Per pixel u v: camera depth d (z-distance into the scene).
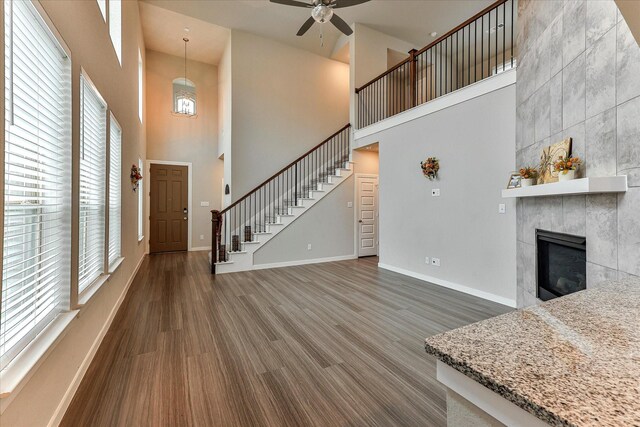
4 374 1.14
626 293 1.19
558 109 2.50
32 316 1.44
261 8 5.68
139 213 5.68
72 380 1.80
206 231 7.55
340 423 1.59
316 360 2.22
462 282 3.96
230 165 6.08
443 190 4.23
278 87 6.58
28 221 1.47
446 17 6.03
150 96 6.95
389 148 5.23
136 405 1.73
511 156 3.40
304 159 6.85
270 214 6.42
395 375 2.03
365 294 3.86
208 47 6.81
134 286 4.22
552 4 2.59
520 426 0.57
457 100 4.03
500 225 3.51
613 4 1.89
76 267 1.89
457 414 0.71
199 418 1.63
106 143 2.75
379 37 6.50
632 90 1.74
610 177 1.78
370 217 6.67
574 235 2.28
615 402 0.51
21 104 1.35
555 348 0.70
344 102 7.40
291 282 4.46
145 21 5.83
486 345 0.72
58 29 1.63
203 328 2.80
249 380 1.97
